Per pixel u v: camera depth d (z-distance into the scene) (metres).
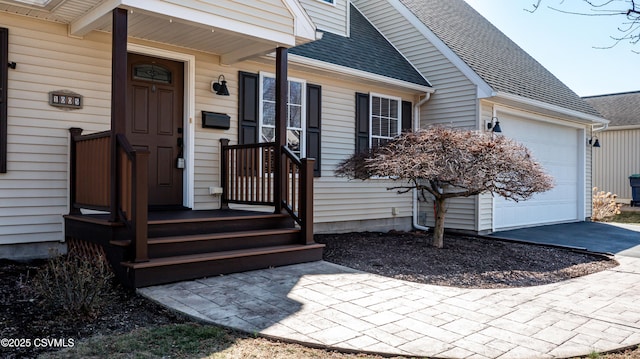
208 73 6.87
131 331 3.44
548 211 11.81
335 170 8.29
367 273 5.41
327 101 8.51
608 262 7.04
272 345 3.25
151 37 6.10
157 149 6.45
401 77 9.34
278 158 6.14
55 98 5.45
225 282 4.73
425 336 3.48
